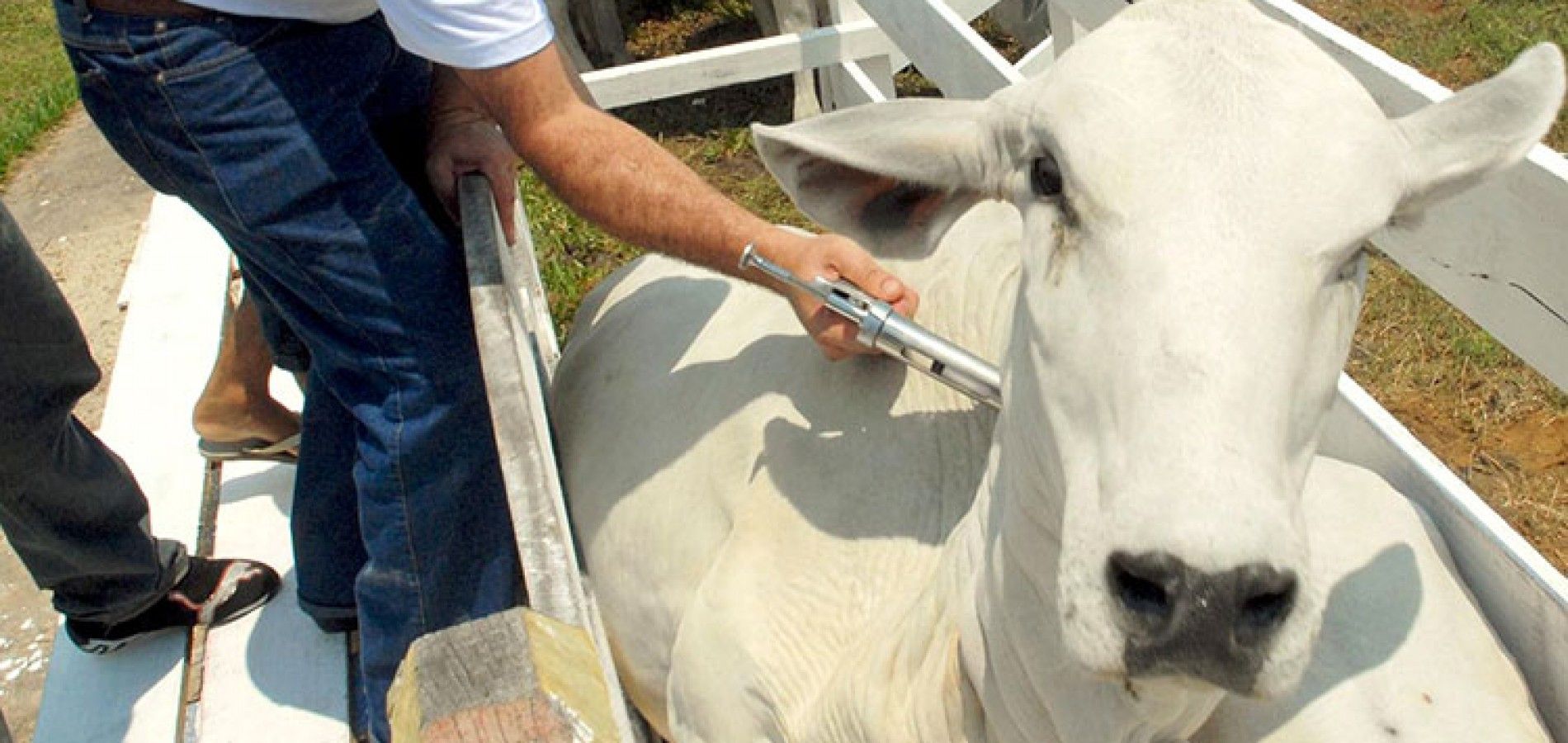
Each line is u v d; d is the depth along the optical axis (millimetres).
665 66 4984
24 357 2822
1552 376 2225
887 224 2150
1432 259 2383
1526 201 2137
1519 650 2145
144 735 3242
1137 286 1502
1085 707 1723
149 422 4051
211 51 2357
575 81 2553
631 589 2572
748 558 2279
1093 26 3553
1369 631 2008
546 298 4301
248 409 3652
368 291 2521
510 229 2625
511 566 2818
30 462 2936
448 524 2719
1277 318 1471
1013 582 1762
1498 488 3609
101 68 2416
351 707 3250
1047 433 1634
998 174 1866
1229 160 1520
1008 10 5840
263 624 3451
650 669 2604
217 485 3896
